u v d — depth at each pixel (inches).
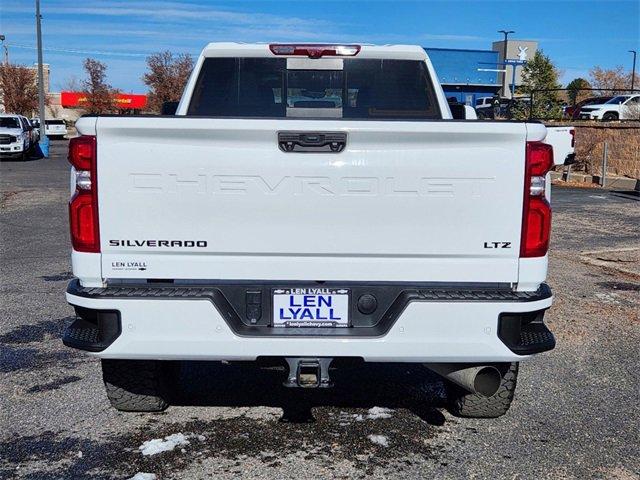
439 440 172.6
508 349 148.6
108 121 144.6
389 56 208.4
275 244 148.3
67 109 3186.5
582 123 1023.0
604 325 274.1
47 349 239.6
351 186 146.7
